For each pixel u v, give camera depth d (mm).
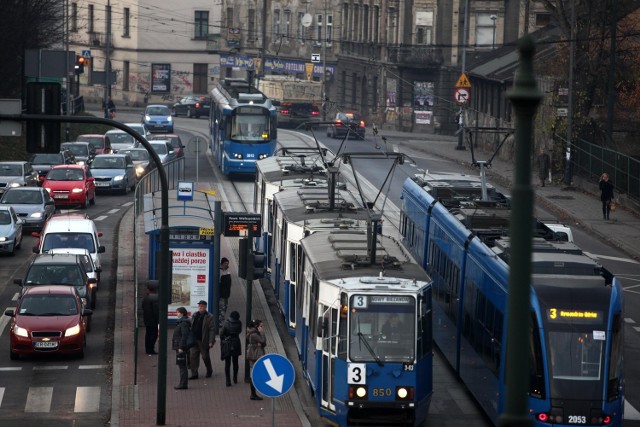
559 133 181875
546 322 58344
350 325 62375
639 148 180250
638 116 184875
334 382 62719
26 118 57375
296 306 80875
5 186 149625
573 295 59094
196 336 75125
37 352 79812
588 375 57906
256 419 66375
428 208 92562
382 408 62094
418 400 62469
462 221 79250
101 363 80562
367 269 65375
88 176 154875
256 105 174625
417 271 66000
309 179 107438
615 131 182375
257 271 74938
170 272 64812
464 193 97125
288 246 85188
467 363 72375
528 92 22078
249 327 73188
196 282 86875
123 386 73562
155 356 81500
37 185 159125
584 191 171250
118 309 95938
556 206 156625
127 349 83375
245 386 73812
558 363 57938
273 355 55438
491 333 65000
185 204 98125
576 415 57500
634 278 112688
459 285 75875
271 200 106562
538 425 57812
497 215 78188
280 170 114438
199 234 86062
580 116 181000
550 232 72812
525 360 22203
